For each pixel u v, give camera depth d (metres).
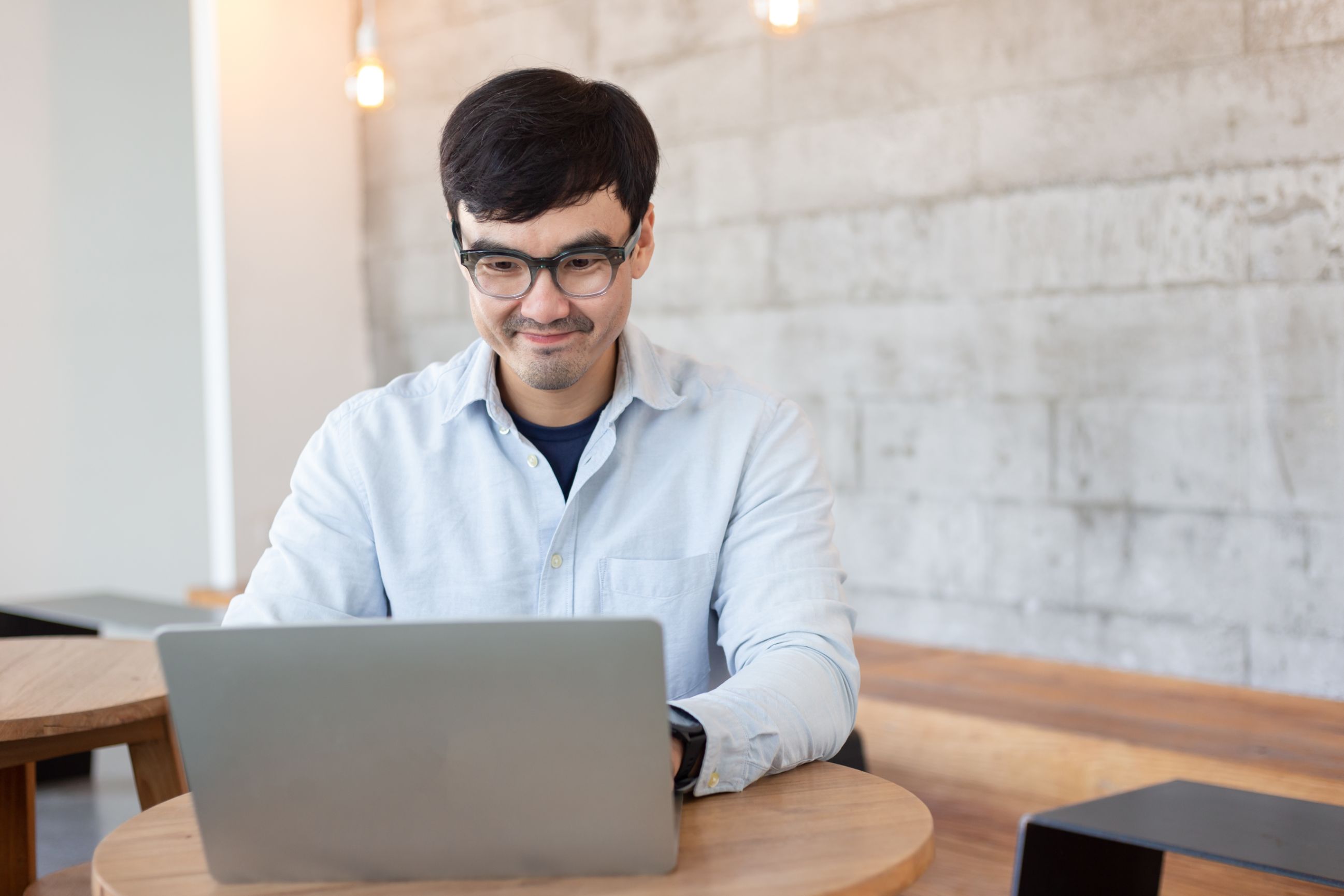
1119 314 3.07
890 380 3.51
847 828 0.96
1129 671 3.05
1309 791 2.08
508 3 4.42
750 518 1.33
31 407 4.97
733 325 3.86
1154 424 3.02
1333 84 2.71
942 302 3.39
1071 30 3.12
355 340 4.96
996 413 3.30
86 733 1.56
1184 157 2.95
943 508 3.42
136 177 4.77
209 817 0.85
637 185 1.18
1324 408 2.76
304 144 4.80
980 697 2.70
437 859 0.86
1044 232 3.19
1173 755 2.25
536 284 1.15
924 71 3.40
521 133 1.11
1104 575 3.12
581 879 0.86
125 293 4.84
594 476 1.35
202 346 4.68
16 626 3.08
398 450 1.37
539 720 0.81
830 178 3.61
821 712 1.12
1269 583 2.85
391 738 0.82
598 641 0.79
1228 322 2.89
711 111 3.88
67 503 4.98
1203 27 2.90
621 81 4.11
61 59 4.84
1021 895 1.59
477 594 1.34
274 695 0.82
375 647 0.80
